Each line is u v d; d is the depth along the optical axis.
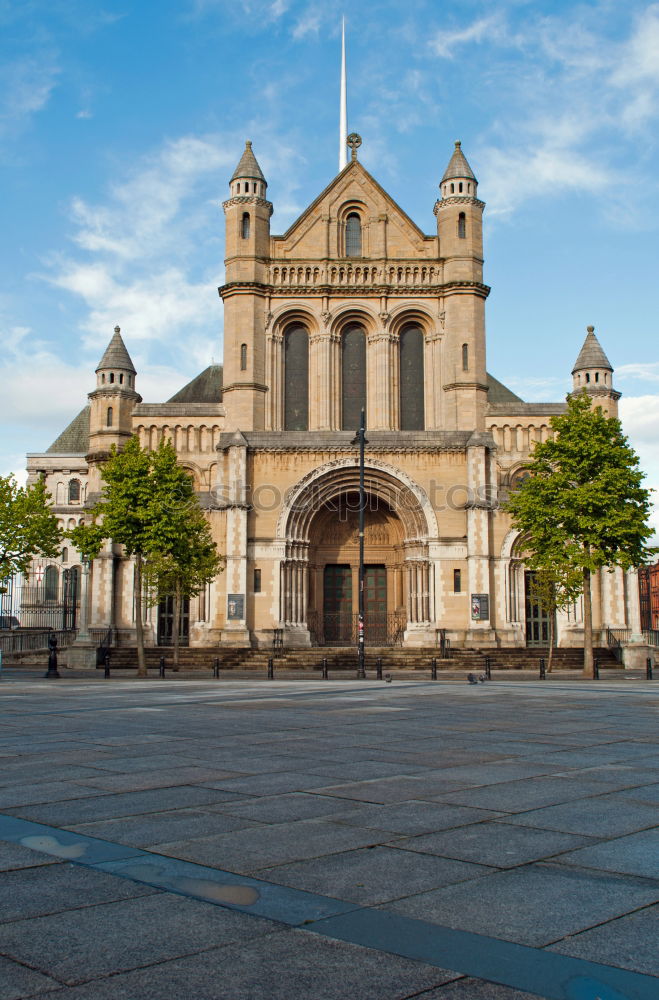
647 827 9.37
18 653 52.44
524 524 46.47
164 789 11.48
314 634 56.34
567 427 45.44
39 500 55.31
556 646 56.59
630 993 5.27
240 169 58.84
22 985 5.34
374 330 58.56
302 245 59.38
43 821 9.61
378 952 5.86
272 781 12.11
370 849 8.45
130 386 61.31
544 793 11.26
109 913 6.58
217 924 6.36
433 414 57.97
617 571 55.03
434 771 12.99
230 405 57.09
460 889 7.18
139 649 43.12
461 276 57.94
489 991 5.28
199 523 48.12
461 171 58.91
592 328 62.56
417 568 53.69
